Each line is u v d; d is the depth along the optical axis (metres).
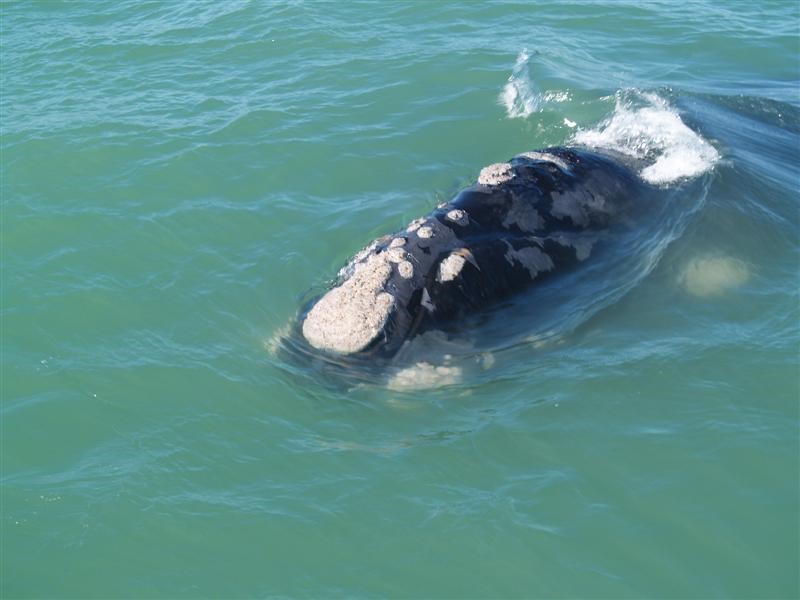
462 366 11.66
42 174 16.78
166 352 12.59
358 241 14.38
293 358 11.91
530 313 12.34
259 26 22.59
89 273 14.20
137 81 20.30
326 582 9.51
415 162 16.83
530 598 9.27
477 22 22.91
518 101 18.77
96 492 10.59
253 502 10.39
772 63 21.33
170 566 9.75
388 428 11.17
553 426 11.09
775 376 11.66
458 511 10.15
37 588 9.58
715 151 15.97
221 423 11.42
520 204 13.23
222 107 19.00
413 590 9.39
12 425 11.53
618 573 9.46
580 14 23.55
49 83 20.33
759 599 9.17
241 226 15.16
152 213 15.58
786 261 13.80
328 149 17.30
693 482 10.36
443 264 12.12
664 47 22.03
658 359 11.94
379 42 21.75
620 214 13.95
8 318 13.30
